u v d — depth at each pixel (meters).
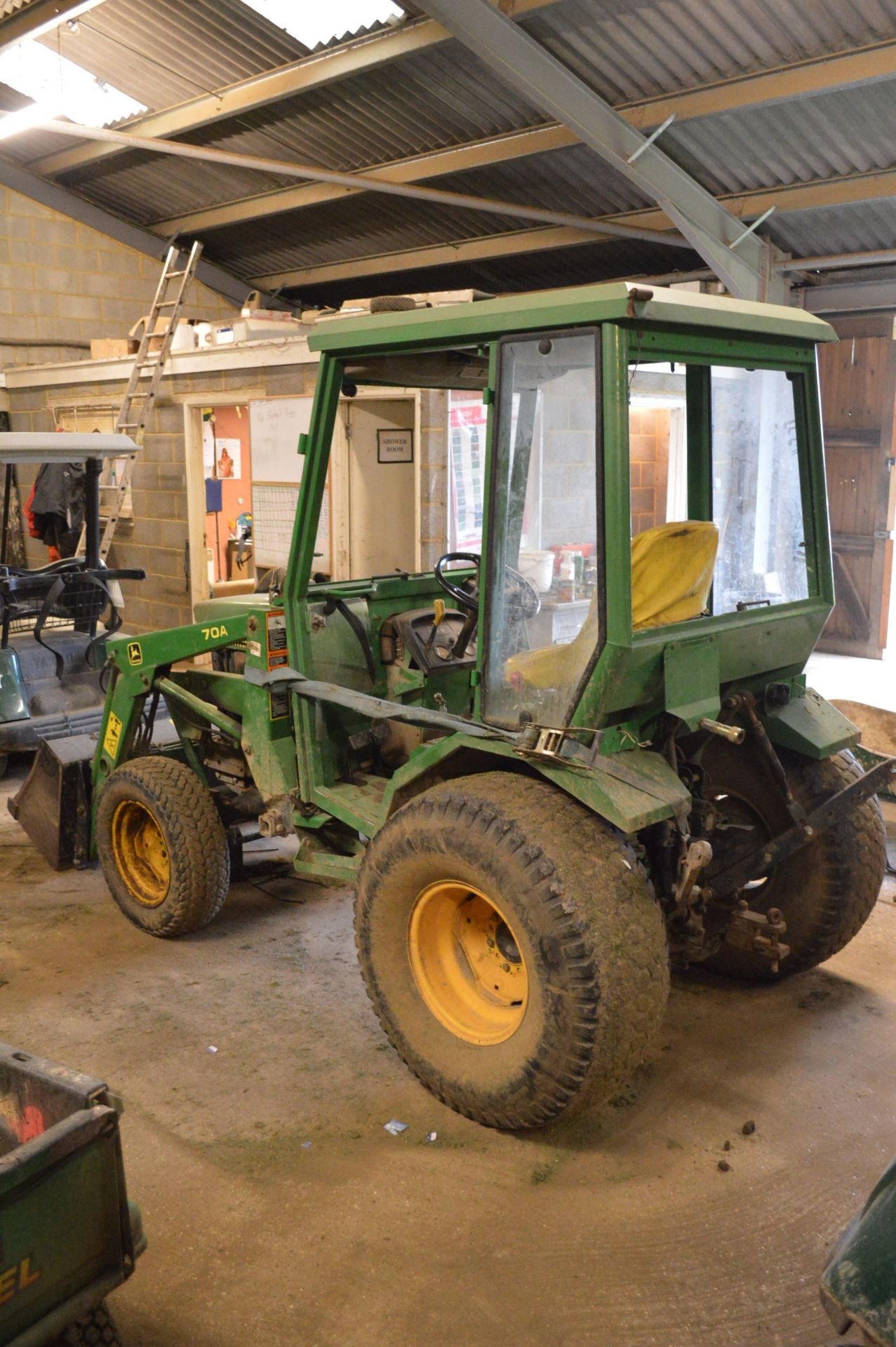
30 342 11.02
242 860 4.63
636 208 7.82
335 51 7.00
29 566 11.36
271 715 3.60
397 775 3.14
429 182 8.25
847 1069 3.20
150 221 11.24
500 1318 2.27
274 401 7.62
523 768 2.97
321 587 3.76
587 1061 2.58
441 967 3.05
